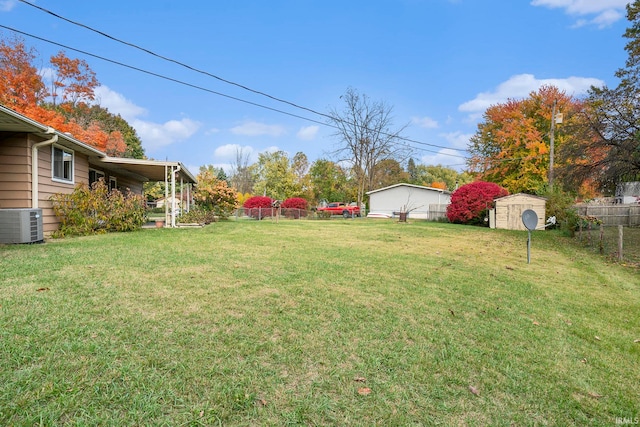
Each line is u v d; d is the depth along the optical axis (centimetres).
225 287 426
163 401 195
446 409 210
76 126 1944
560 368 277
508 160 2711
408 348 289
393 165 4434
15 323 280
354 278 520
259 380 224
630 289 586
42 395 190
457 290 491
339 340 295
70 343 252
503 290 515
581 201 2280
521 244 1148
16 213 696
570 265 796
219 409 192
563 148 1517
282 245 845
